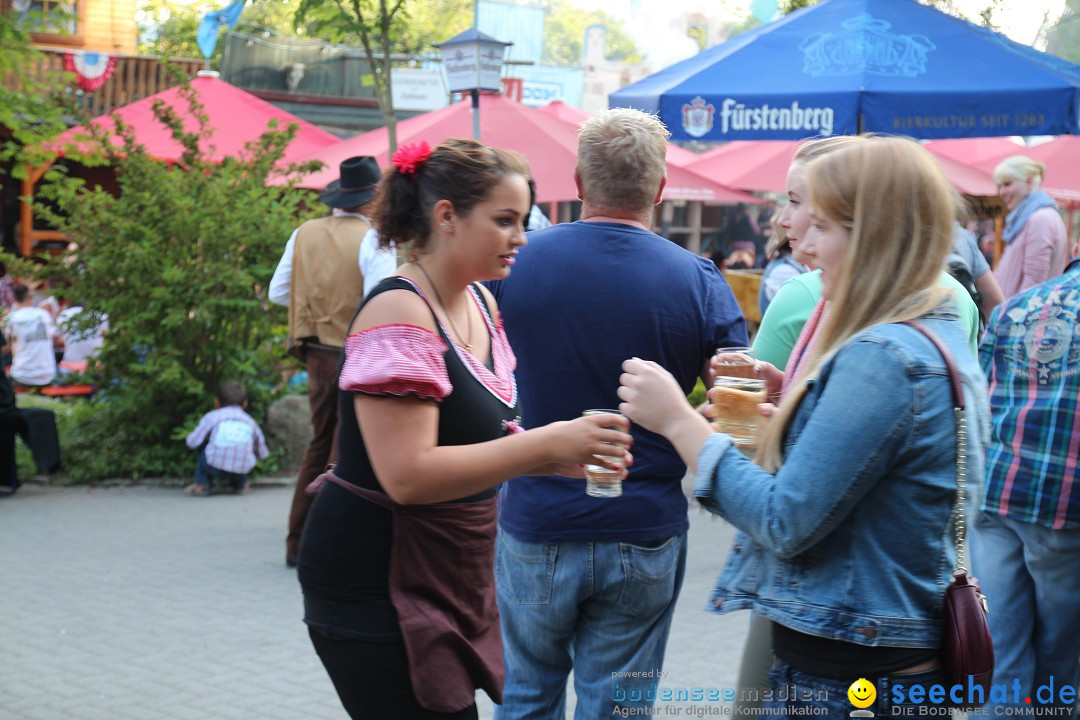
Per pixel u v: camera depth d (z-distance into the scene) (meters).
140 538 7.60
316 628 2.72
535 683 3.39
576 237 3.37
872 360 2.20
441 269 2.71
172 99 13.81
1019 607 4.03
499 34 24.28
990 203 12.30
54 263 9.75
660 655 3.40
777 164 14.01
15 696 4.88
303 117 20.00
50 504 8.66
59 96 12.84
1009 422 3.91
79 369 12.85
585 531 3.23
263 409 9.93
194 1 25.92
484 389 2.72
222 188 9.63
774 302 3.50
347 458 2.67
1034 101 6.70
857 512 2.26
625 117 3.43
